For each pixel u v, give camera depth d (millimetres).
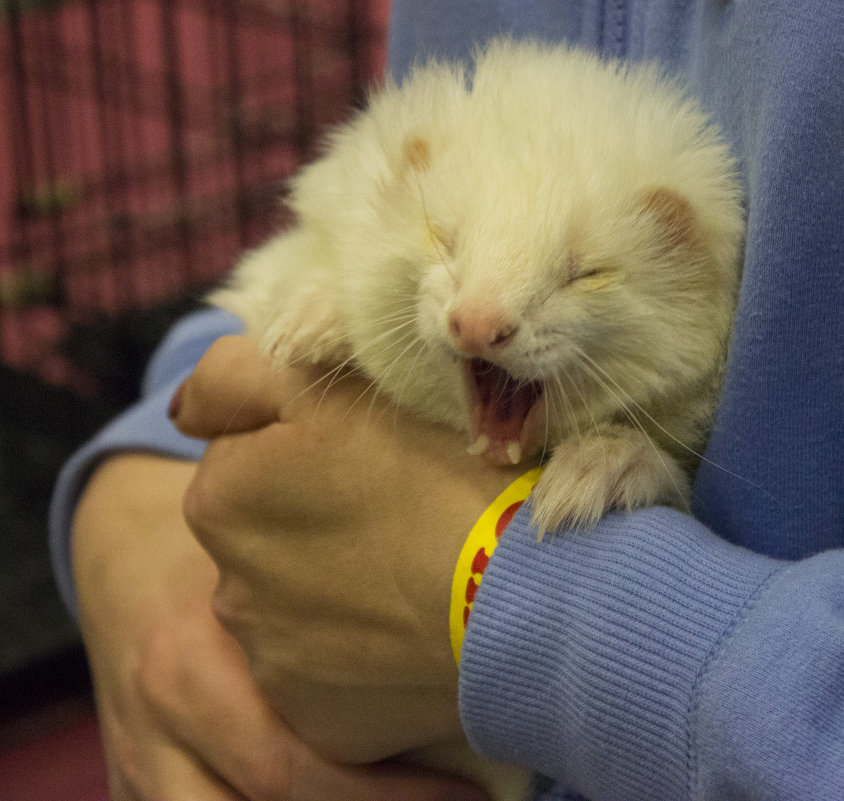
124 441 1710
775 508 962
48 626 2609
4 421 3049
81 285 3318
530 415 1152
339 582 1117
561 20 1455
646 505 1056
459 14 1523
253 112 3285
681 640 824
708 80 1163
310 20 3195
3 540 2773
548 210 1083
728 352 1104
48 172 3266
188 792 1366
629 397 1146
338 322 1244
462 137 1195
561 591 926
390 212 1203
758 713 733
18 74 3152
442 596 1036
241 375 1242
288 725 1309
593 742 882
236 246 3350
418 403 1206
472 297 1047
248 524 1184
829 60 850
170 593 1499
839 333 900
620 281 1114
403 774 1324
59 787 2395
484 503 1059
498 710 969
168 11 3238
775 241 904
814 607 774
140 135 3350
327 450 1142
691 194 1144
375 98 1454
